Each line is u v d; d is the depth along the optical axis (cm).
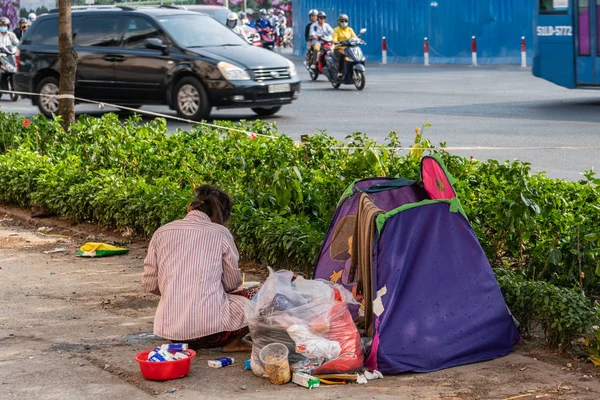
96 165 1316
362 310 756
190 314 722
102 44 2272
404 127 1977
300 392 653
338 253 798
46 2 5325
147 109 2519
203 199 768
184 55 2170
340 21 2931
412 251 698
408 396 639
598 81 2317
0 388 668
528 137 1794
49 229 1216
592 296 823
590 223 820
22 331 804
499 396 634
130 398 646
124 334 793
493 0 3925
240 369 706
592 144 1683
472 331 701
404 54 4338
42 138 1480
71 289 933
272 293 692
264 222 970
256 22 4619
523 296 737
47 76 2362
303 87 3047
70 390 662
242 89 2125
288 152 1109
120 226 1159
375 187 789
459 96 2620
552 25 2388
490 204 876
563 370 681
